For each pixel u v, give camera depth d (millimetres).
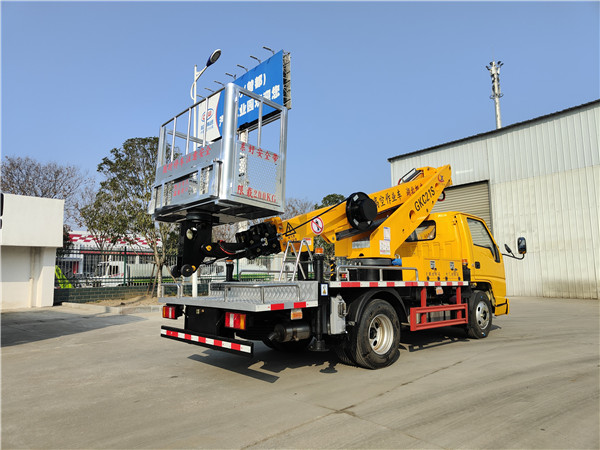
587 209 16688
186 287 16750
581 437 3270
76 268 16891
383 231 6645
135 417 3832
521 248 8367
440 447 3107
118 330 9516
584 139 16953
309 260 6152
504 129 19297
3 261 14688
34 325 10383
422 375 5195
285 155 5684
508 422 3582
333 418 3725
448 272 7328
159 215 5879
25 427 3611
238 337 5969
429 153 22062
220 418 3775
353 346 5438
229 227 23375
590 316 11336
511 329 9047
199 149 5305
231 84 5094
